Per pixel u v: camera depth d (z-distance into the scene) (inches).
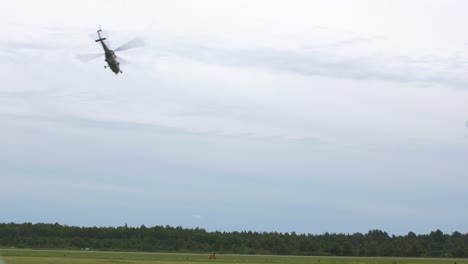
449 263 6845.5
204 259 6240.2
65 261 5068.9
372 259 7755.9
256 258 6948.8
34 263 4692.4
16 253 6407.5
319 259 7145.7
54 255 6102.4
